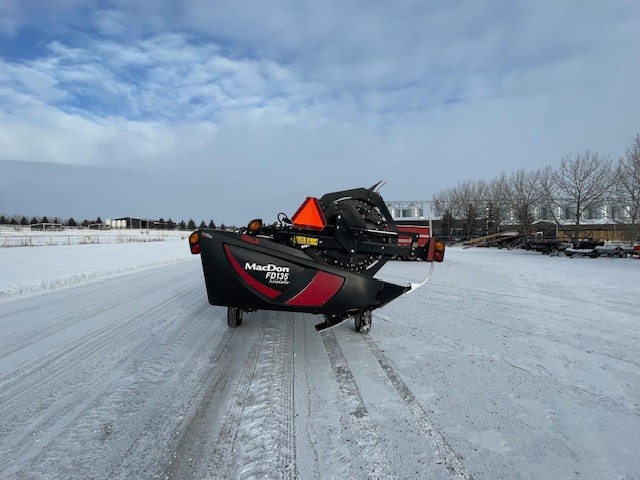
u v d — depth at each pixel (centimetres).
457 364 379
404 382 333
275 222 438
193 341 460
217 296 389
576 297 791
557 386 326
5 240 3553
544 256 2581
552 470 213
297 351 421
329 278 389
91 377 345
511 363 382
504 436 247
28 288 857
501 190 5062
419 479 206
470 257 2427
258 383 332
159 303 717
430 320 573
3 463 218
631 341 461
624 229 3625
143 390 317
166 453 229
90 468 215
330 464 218
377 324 546
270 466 217
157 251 2586
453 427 258
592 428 258
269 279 382
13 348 429
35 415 274
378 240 454
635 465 218
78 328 521
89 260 1656
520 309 660
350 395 306
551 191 3872
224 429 256
